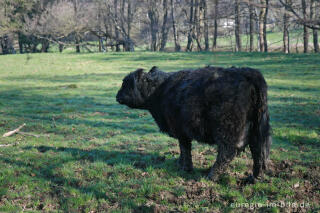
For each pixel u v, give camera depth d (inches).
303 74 896.3
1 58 1763.0
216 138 208.1
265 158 208.2
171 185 223.6
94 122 451.5
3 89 815.7
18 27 2038.6
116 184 226.7
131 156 289.6
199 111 209.6
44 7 2064.5
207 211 185.8
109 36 2281.0
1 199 209.8
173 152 298.4
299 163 260.5
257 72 204.2
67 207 197.0
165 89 237.0
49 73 1145.4
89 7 2107.5
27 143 346.9
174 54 1658.5
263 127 202.8
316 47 1512.1
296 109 493.0
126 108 555.8
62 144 341.7
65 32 2078.0
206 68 222.5
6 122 458.3
